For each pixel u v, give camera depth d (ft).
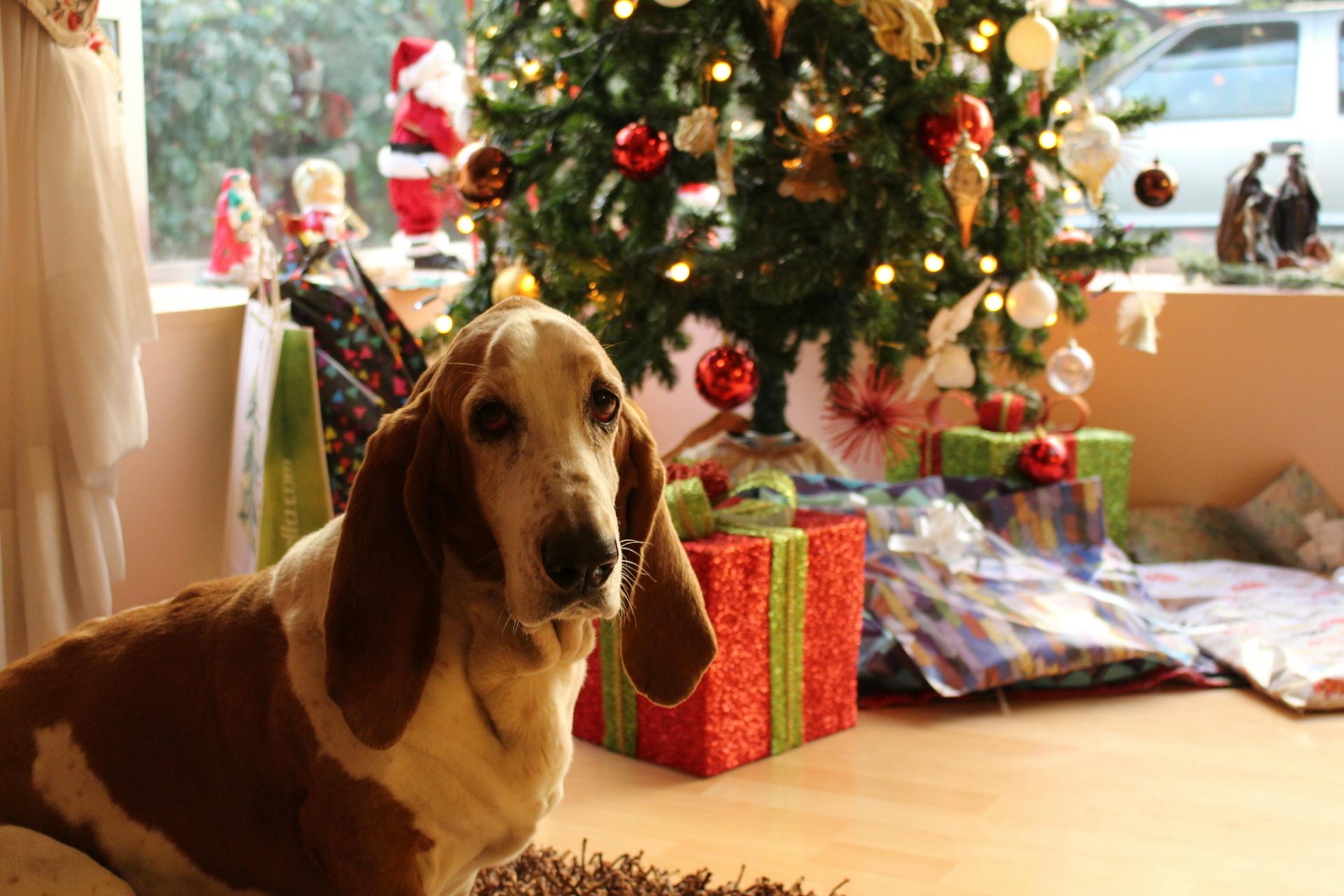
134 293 7.12
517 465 3.66
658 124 8.98
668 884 6.22
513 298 4.04
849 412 9.72
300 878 4.17
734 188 8.45
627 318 8.98
